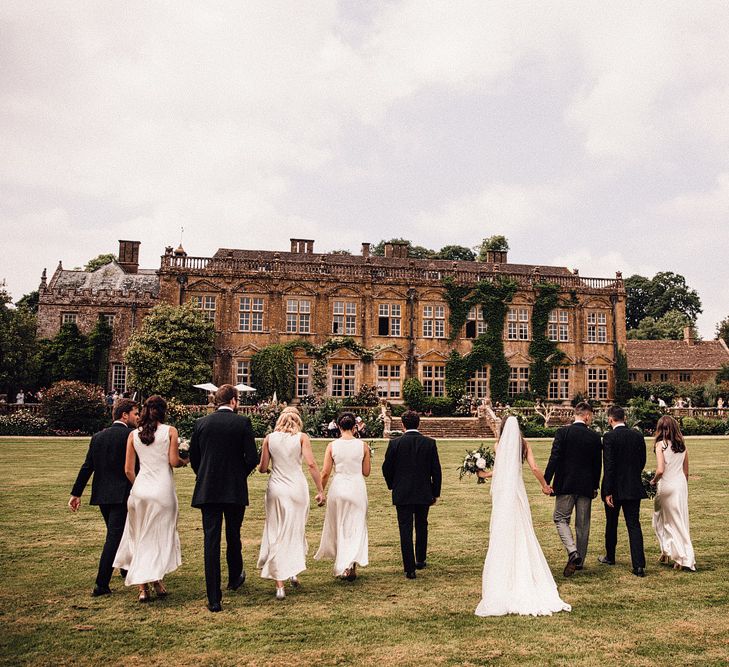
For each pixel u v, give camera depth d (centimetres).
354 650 583
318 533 1110
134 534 738
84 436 3291
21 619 661
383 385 4475
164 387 3806
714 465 2097
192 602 721
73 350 4528
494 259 5578
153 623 652
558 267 5503
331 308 4469
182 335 3909
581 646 592
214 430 745
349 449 840
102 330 4609
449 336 4581
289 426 793
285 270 4456
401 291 4559
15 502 1341
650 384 5681
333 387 4400
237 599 737
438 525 1159
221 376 4262
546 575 726
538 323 4681
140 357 3878
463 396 4431
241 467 750
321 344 4416
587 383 4716
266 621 659
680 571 853
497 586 694
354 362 4444
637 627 641
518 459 761
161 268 4281
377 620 662
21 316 4288
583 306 4766
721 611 689
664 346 6781
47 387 4484
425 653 577
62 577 812
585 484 846
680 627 641
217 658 565
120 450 770
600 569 867
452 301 4600
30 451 2419
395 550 978
